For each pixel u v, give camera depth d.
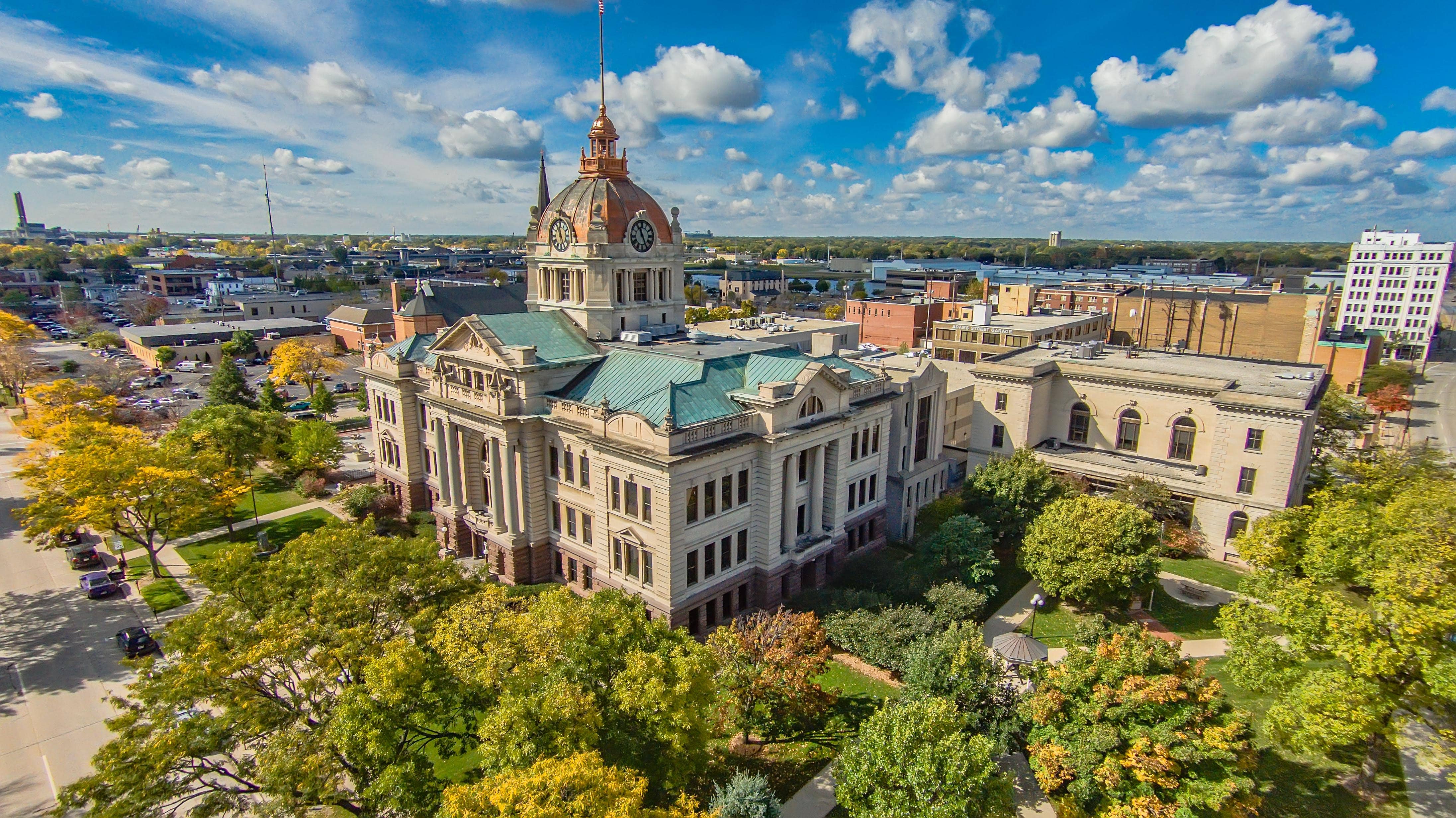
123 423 104.94
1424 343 192.75
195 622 35.16
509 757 28.20
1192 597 60.69
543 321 64.81
